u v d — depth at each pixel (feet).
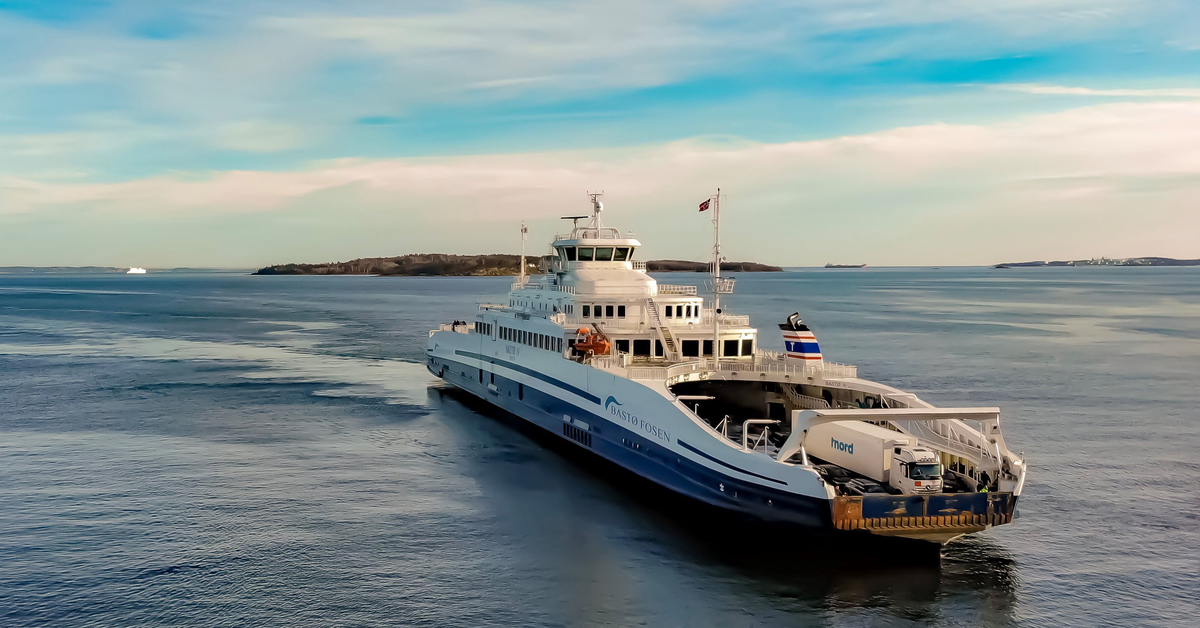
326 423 213.46
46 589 109.40
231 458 177.06
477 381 240.53
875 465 123.85
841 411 116.37
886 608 106.01
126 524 134.51
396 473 165.17
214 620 101.14
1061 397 249.55
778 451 131.64
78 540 127.13
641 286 200.95
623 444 158.20
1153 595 110.22
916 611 105.19
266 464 172.14
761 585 112.37
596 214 219.00
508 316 215.51
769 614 104.17
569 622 101.60
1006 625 102.01
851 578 114.52
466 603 106.22
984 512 114.32
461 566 117.80
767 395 170.19
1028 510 142.72
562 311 197.67
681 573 115.75
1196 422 214.07
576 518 137.80
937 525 113.70
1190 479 161.48
